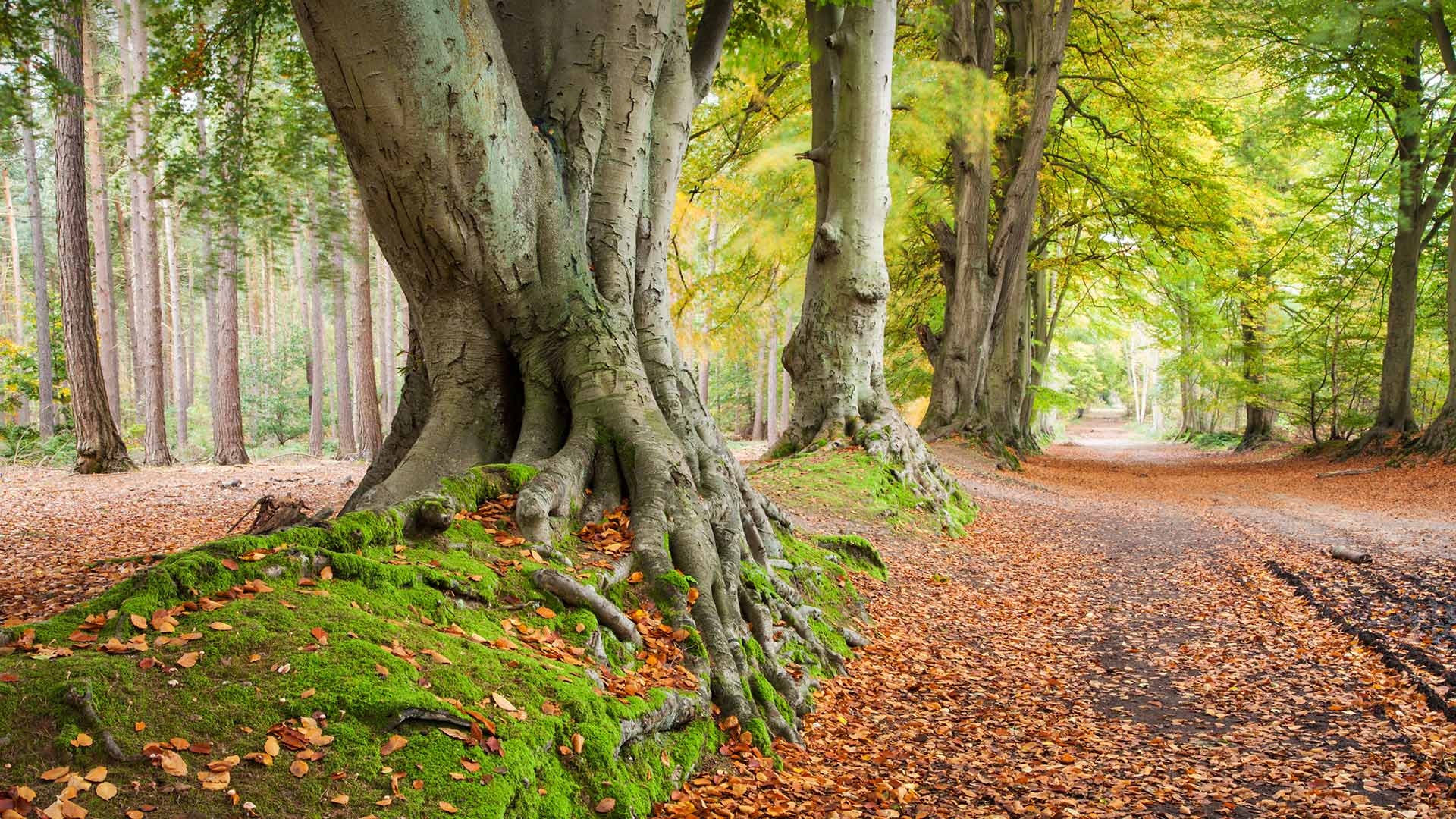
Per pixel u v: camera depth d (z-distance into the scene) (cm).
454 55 593
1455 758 546
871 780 509
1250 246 2794
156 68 1042
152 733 312
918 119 2139
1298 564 1192
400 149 604
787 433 1677
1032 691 718
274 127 1101
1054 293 4212
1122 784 518
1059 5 2275
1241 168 2923
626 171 780
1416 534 1397
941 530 1393
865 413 1645
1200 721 646
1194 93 2784
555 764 382
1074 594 1070
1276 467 2925
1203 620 941
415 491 641
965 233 2428
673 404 774
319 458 2909
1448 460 2314
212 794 296
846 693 664
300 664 360
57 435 2456
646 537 597
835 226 1630
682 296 2405
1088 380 8106
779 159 2088
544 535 561
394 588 448
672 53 870
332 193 1325
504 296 692
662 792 425
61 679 317
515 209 671
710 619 565
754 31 1236
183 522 1254
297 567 428
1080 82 2838
